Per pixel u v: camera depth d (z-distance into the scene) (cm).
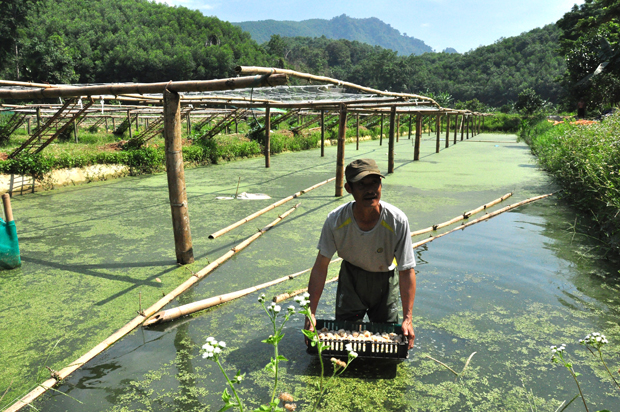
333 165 1509
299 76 451
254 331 334
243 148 1716
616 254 507
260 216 733
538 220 682
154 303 391
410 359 291
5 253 475
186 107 1552
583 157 763
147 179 1178
